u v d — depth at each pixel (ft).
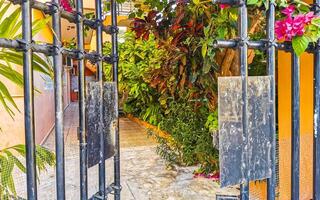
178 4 7.97
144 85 22.33
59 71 2.79
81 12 3.39
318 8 3.35
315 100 3.39
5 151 3.28
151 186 11.02
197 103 11.40
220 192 10.01
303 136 5.83
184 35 8.86
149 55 21.94
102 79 3.84
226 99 2.79
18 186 3.97
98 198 3.73
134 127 25.67
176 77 10.54
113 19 4.35
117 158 4.27
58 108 2.78
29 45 2.44
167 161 13.97
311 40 3.14
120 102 26.02
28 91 2.44
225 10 4.51
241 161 2.79
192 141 13.08
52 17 2.78
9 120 13.33
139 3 8.91
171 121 14.96
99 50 3.88
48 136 20.45
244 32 2.94
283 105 7.26
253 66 8.95
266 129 2.95
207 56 7.84
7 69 3.19
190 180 11.57
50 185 8.40
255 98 2.91
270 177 2.96
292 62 3.27
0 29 2.97
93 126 3.53
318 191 3.40
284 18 3.28
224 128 2.77
